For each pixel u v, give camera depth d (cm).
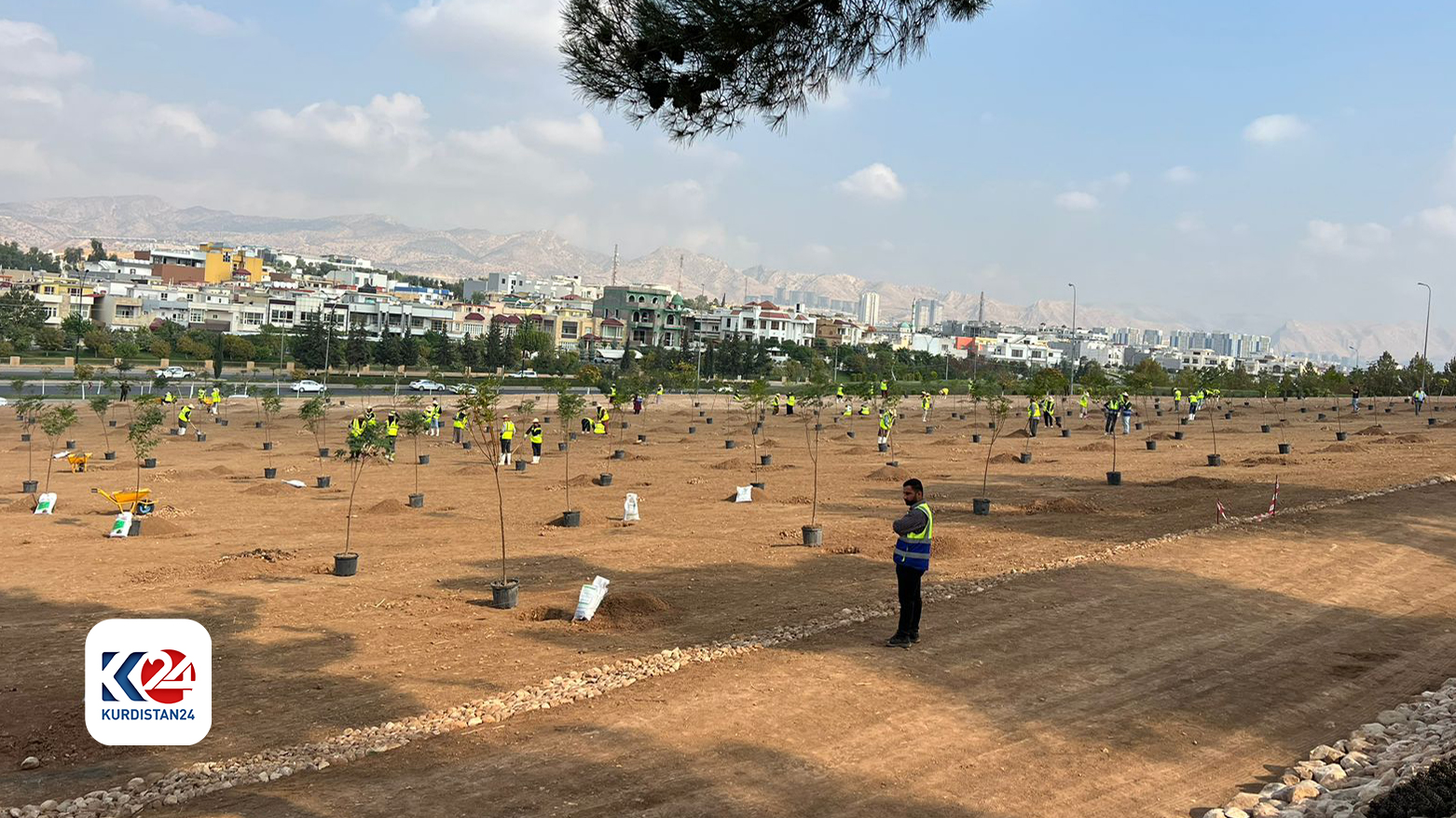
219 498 3241
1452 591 1689
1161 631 1422
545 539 2378
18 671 1299
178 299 16862
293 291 19250
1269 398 9419
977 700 1133
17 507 2919
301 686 1228
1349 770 940
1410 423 5866
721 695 1131
